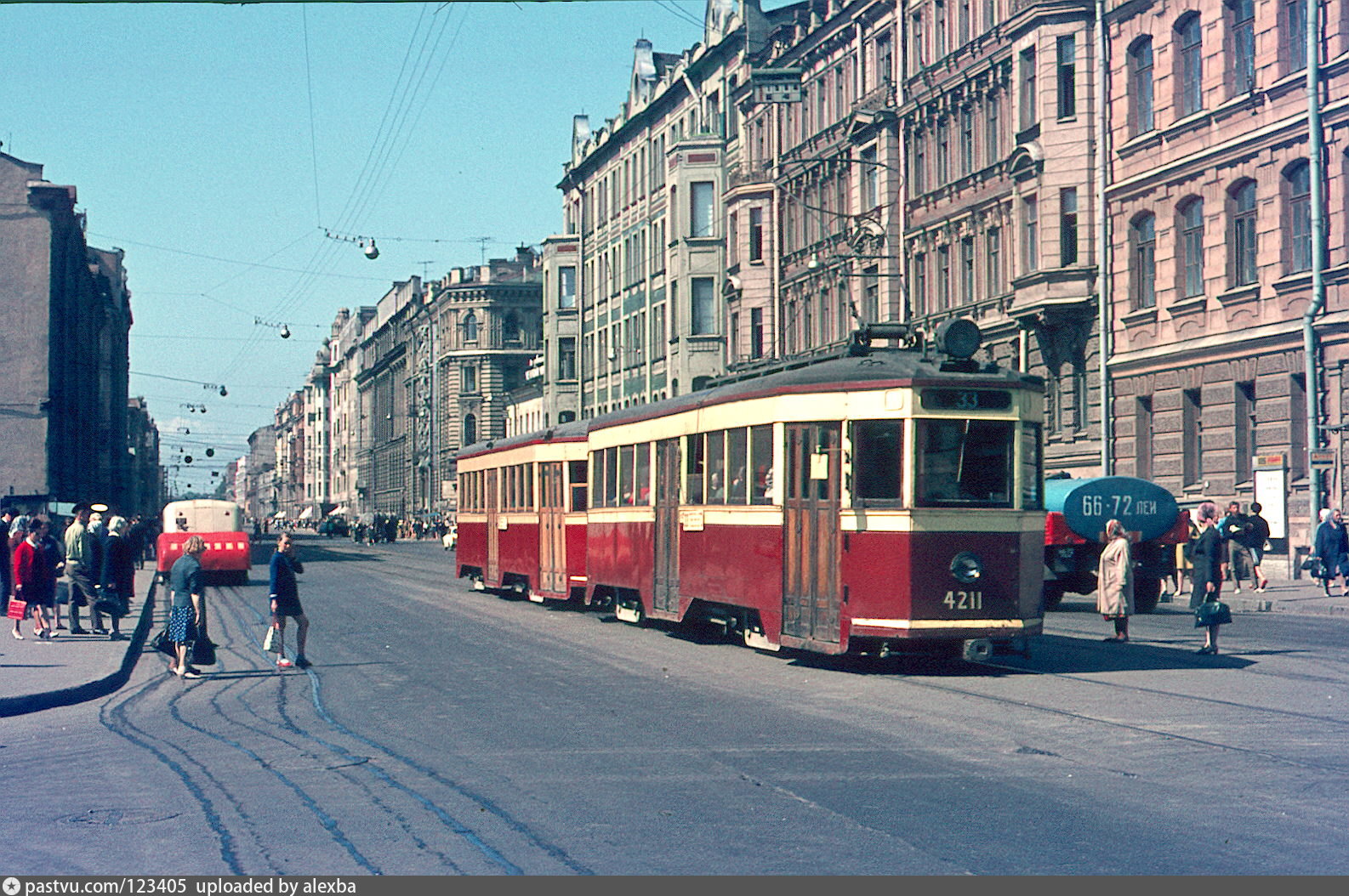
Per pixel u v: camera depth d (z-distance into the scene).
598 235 82.75
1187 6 35.91
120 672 18.53
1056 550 28.17
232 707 15.23
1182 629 23.12
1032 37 40.28
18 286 52.91
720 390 19.50
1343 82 31.16
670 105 70.81
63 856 8.16
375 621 26.47
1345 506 30.77
